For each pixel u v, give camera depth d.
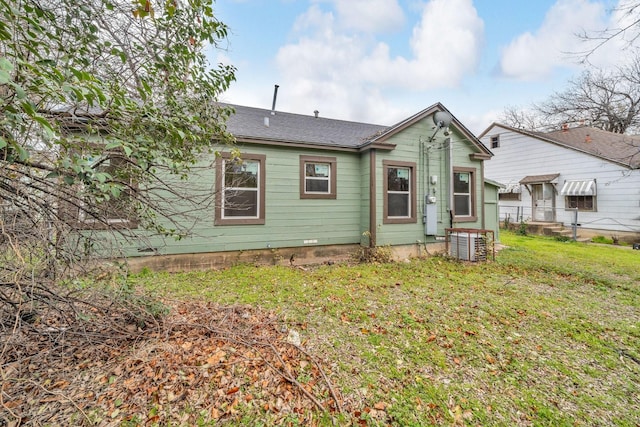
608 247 10.14
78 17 2.78
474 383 2.62
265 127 8.08
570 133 15.23
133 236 3.08
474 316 4.00
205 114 3.92
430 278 5.95
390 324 3.71
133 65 3.23
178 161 3.21
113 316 2.99
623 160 11.07
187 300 4.38
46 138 2.07
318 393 2.42
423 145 8.53
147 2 2.56
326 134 8.71
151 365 2.62
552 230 12.55
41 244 2.20
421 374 2.72
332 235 7.95
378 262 7.42
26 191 2.12
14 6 1.94
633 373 2.80
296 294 4.77
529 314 4.10
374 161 7.83
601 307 4.42
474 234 7.80
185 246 6.34
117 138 2.59
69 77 1.89
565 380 2.68
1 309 2.29
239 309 4.00
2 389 2.02
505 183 15.62
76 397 2.25
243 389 2.41
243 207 6.96
